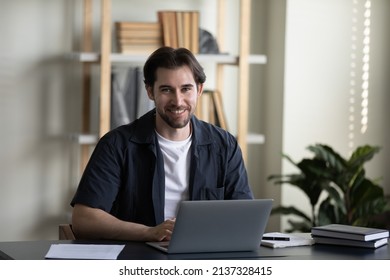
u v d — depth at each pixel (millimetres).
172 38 4941
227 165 3557
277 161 5449
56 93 5250
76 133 5270
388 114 5539
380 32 5484
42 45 5207
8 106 5164
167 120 3305
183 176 3453
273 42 5500
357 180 4914
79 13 5258
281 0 5379
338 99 5438
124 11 5316
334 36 5398
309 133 5402
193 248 2857
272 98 5520
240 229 2893
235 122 5609
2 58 5133
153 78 3303
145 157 3428
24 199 5242
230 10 5539
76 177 5336
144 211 3428
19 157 5211
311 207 5438
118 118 4910
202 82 3354
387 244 3199
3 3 5105
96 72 5320
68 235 3475
